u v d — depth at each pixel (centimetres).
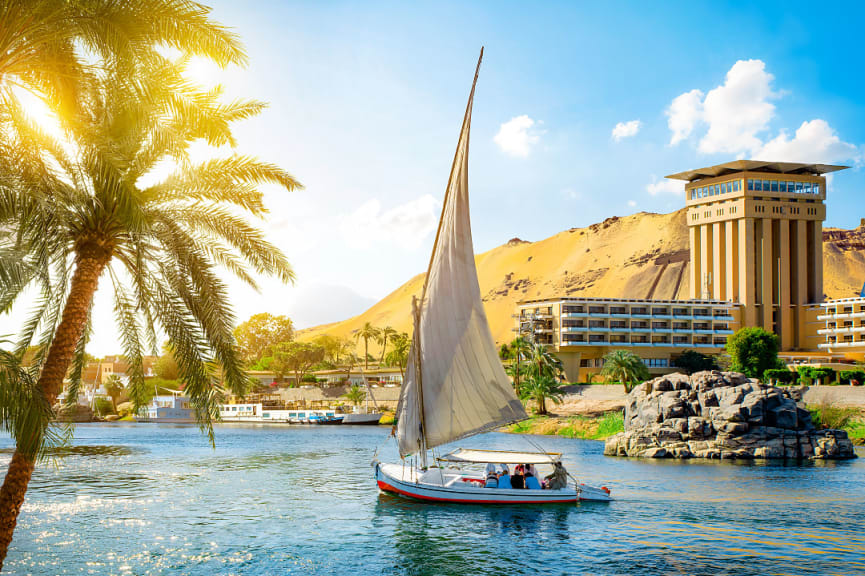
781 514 2903
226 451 6359
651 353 12912
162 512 3094
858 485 3694
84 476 4428
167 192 1809
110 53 1431
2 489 1467
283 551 2355
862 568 2102
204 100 1633
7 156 1360
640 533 2577
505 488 3150
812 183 18150
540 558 2247
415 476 3462
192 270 1778
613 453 5406
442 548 2384
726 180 18400
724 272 18600
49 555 2297
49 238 1519
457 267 3120
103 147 1393
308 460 5512
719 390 5550
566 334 12594
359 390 13512
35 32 1323
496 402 3094
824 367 10231
